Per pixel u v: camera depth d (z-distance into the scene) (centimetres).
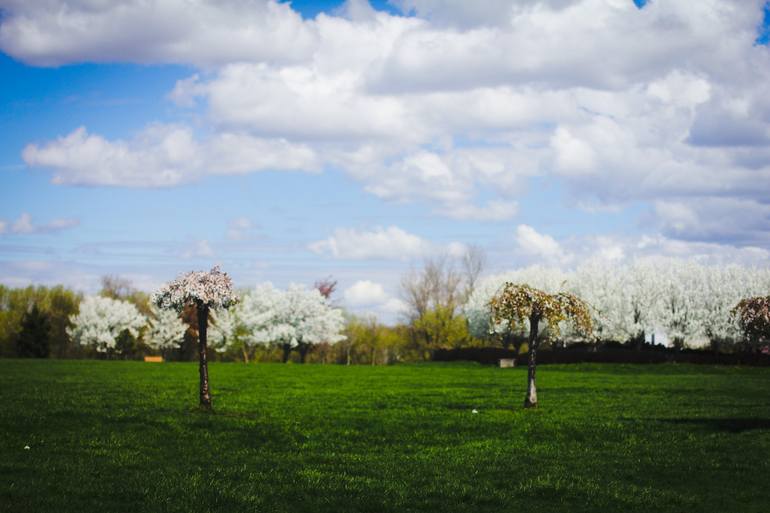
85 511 1469
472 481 1858
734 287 9381
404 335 13500
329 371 6219
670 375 6075
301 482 1802
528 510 1627
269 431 2514
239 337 11262
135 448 2159
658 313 9462
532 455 2198
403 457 2150
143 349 12988
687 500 1700
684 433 2566
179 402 3247
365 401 3516
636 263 10275
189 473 1862
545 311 3256
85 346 11969
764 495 1766
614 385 4688
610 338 9800
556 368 7206
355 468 1978
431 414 3008
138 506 1534
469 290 12356
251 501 1596
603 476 1939
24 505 1475
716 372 6850
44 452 2031
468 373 6116
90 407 2916
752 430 2636
